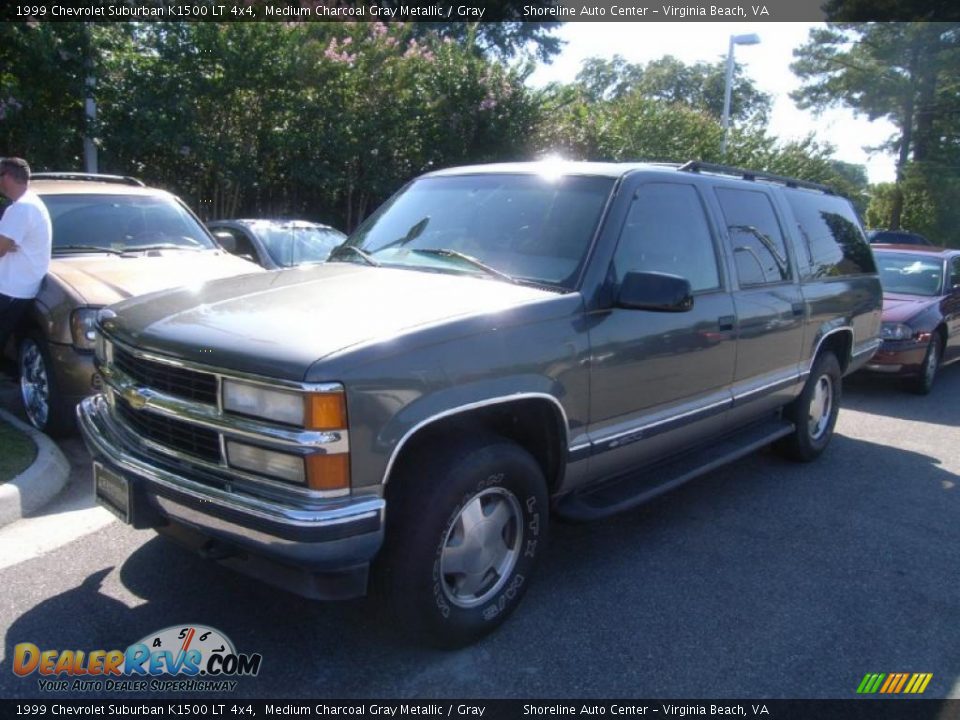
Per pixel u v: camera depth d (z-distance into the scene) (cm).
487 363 321
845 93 3412
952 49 3047
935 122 3278
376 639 345
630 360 390
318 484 279
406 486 313
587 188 413
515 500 348
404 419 294
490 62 1603
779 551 457
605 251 384
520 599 360
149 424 330
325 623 355
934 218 3466
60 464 495
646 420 412
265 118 1229
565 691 315
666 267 425
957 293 987
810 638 363
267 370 282
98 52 1013
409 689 312
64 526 435
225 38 1139
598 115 1802
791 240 556
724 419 484
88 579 381
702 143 2041
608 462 397
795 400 586
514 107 1555
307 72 1224
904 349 880
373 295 350
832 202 653
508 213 420
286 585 299
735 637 361
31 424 579
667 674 330
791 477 593
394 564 311
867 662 346
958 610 396
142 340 326
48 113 1000
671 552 449
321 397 275
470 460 319
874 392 933
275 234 899
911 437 731
